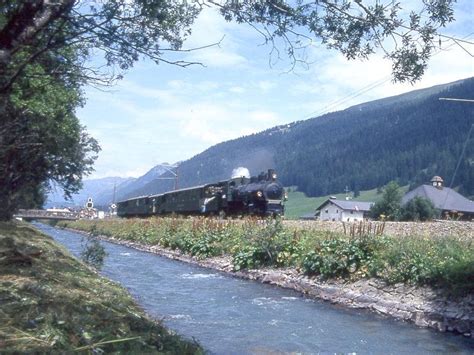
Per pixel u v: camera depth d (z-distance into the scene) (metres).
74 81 7.76
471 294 12.58
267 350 9.80
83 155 27.55
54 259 13.16
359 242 16.92
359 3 5.84
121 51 6.64
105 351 6.32
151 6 6.20
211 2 6.21
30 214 66.19
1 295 7.51
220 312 13.56
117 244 43.75
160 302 14.77
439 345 10.77
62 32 6.39
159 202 53.81
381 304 14.01
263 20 6.12
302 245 19.91
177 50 6.61
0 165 20.12
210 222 29.92
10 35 5.50
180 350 7.34
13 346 5.71
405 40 5.89
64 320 6.83
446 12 5.61
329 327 12.12
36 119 15.39
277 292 17.27
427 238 16.56
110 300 9.56
